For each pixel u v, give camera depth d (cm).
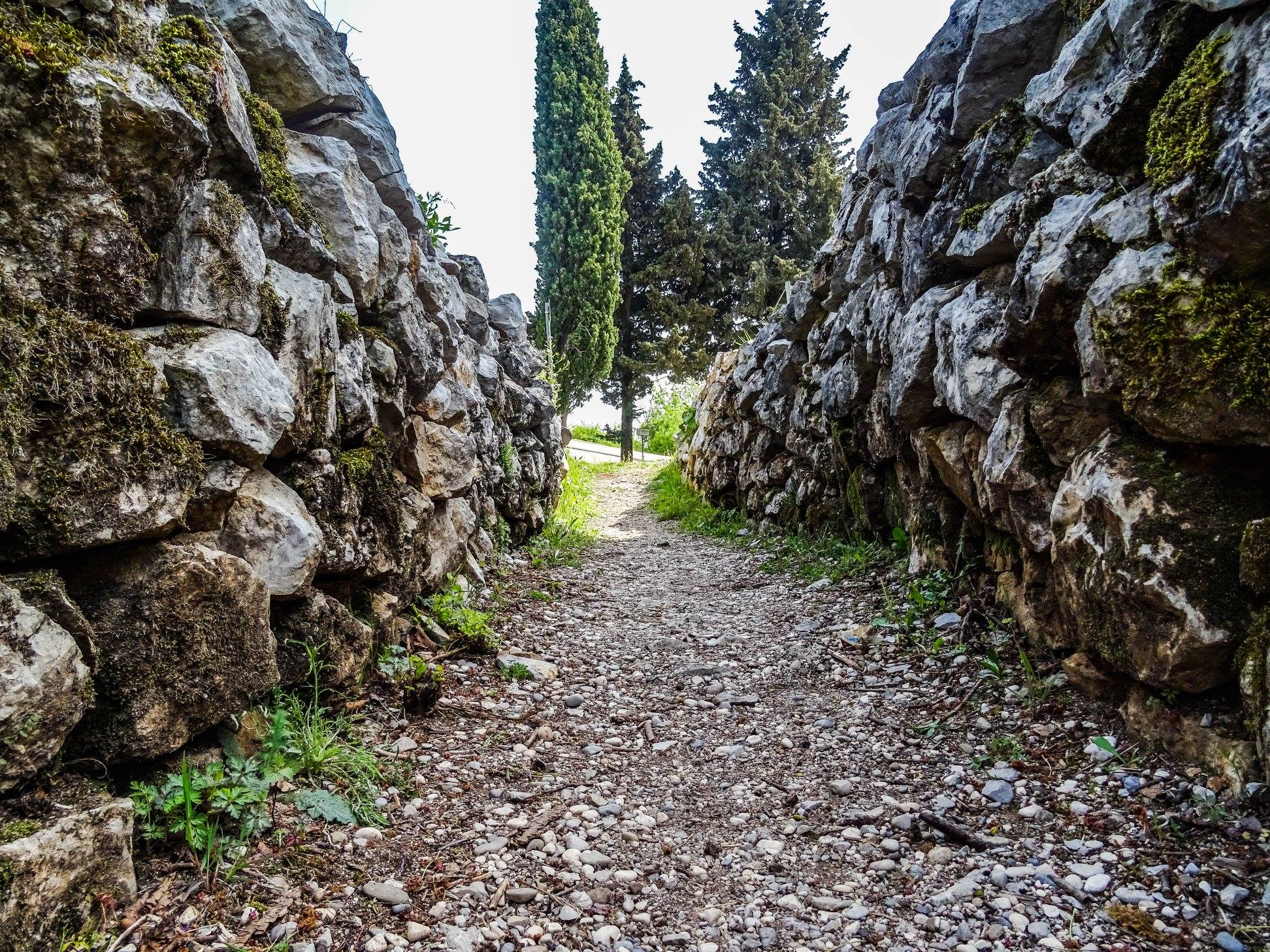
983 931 209
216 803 224
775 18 2511
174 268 246
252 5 354
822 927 219
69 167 199
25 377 182
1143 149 285
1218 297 249
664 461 2205
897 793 290
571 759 329
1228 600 246
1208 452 264
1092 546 288
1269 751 226
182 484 225
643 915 225
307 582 290
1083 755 285
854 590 564
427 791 287
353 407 360
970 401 397
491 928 214
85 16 210
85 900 180
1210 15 254
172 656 220
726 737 355
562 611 570
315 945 199
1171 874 219
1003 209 378
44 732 177
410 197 509
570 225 2086
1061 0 381
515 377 887
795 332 821
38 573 188
